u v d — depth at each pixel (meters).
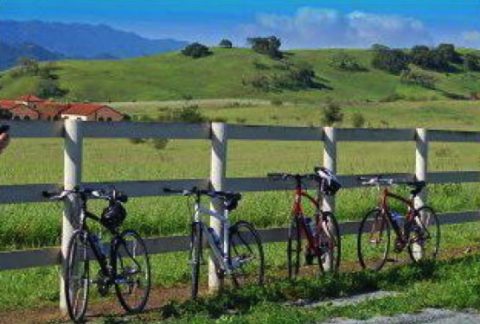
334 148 10.61
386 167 32.84
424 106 136.88
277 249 12.20
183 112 113.81
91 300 8.70
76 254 7.70
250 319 7.60
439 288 9.15
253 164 38.12
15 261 7.64
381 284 9.67
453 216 12.73
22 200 7.65
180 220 13.77
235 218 14.26
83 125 8.02
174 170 29.80
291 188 10.23
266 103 165.00
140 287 8.29
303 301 8.89
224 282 9.68
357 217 15.57
